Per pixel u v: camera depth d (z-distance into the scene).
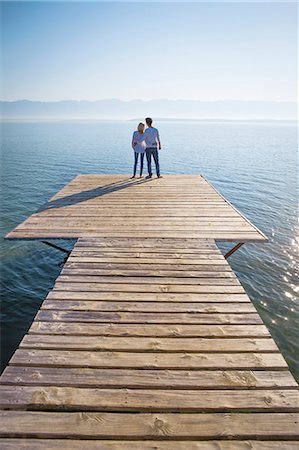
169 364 2.62
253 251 10.12
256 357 2.72
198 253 4.95
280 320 6.55
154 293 3.78
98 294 3.74
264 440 2.00
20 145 46.03
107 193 8.81
